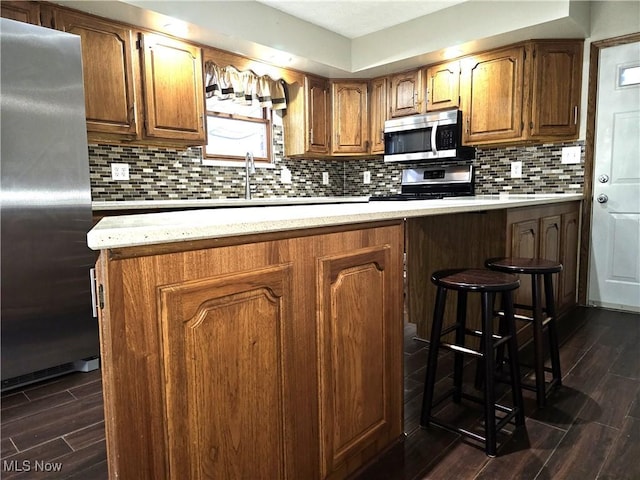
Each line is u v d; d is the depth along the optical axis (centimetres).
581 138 330
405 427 169
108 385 82
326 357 125
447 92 368
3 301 195
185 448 93
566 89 325
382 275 145
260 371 107
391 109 406
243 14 304
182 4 269
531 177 357
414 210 149
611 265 328
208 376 96
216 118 369
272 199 338
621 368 219
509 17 305
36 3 233
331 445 129
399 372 157
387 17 348
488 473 140
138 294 83
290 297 113
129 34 270
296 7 325
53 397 200
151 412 87
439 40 340
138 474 85
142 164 319
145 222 99
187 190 346
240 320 102
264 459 110
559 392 194
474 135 356
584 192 331
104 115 261
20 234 197
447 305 254
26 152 196
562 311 314
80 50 210
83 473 144
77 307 218
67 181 209
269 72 365
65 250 211
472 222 239
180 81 297
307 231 117
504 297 163
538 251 265
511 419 168
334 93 414
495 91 341
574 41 322
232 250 99
